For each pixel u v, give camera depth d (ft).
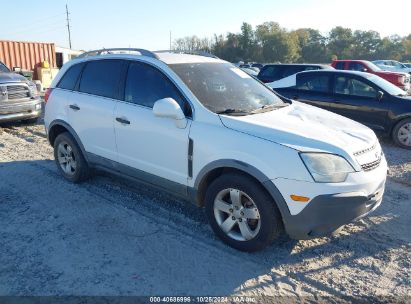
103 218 14.02
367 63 56.44
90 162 16.34
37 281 10.32
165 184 13.42
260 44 283.18
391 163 22.31
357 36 314.96
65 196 16.02
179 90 12.90
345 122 13.15
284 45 275.39
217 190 11.88
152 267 11.03
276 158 10.51
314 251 12.10
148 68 13.98
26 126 30.91
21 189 16.75
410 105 25.53
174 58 14.34
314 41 325.42
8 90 28.71
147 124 13.35
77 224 13.53
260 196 10.93
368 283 10.59
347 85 28.45
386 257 11.87
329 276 10.87
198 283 10.37
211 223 12.39
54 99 17.43
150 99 13.65
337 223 10.63
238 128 11.46
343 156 10.61
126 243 12.28
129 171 14.61
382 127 26.86
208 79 13.78
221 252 11.87
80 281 10.35
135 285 10.23
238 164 11.05
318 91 29.76
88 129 15.79
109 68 15.35
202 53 16.57
